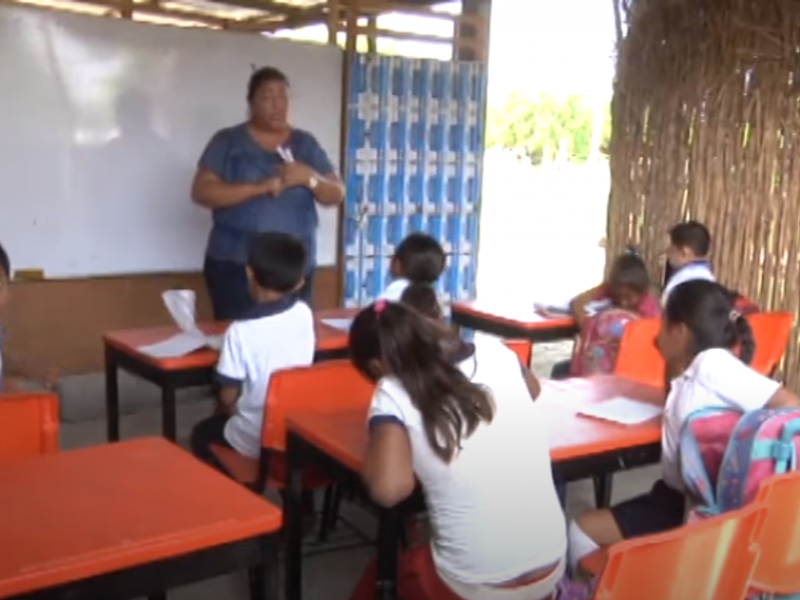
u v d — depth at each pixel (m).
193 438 3.00
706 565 1.66
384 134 5.75
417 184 5.91
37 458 2.01
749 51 4.70
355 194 5.72
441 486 1.90
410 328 1.93
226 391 2.85
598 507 3.30
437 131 5.92
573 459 2.33
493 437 1.93
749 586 1.99
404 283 3.39
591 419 2.53
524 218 15.17
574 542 2.44
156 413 4.89
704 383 2.32
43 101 4.65
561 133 20.55
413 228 5.95
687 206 5.07
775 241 4.66
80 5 5.68
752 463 2.11
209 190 3.94
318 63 5.47
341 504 3.65
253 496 1.82
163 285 5.17
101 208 4.91
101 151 4.86
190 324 3.39
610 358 3.66
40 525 1.67
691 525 1.59
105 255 4.96
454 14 5.95
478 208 6.16
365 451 2.16
